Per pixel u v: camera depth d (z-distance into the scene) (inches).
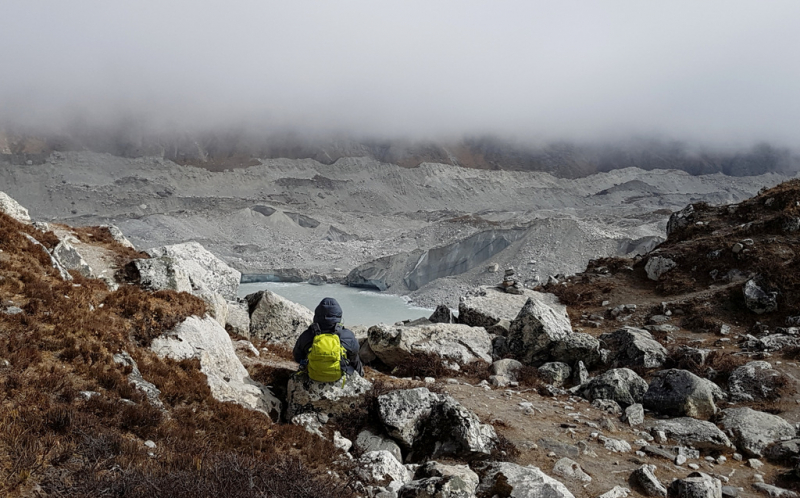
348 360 503.8
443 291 2866.6
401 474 381.7
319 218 7199.8
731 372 637.3
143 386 386.6
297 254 4790.8
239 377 533.3
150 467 274.4
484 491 353.7
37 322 399.9
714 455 456.1
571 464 402.9
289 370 593.3
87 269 661.3
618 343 757.9
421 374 701.9
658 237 2903.5
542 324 754.8
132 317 491.2
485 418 497.7
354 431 458.0
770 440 464.4
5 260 499.5
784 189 1206.9
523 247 3093.0
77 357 381.1
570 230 3127.5
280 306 812.6
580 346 729.0
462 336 773.9
